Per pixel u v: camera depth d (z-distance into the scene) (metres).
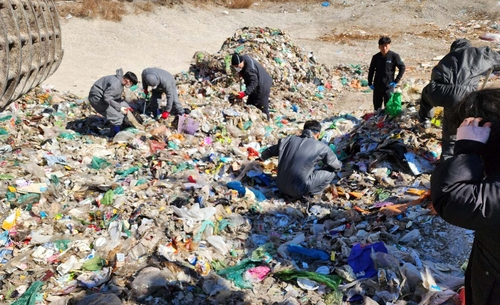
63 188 5.59
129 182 5.76
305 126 5.72
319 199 5.43
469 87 4.63
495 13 19.34
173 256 4.16
